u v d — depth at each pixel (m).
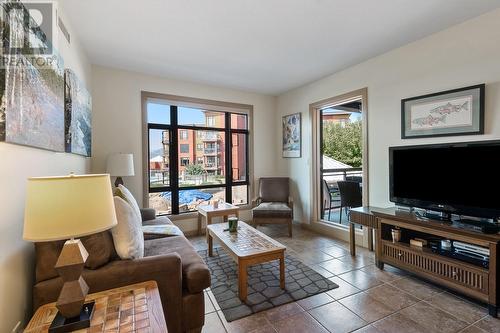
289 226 3.78
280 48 2.87
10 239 1.22
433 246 2.30
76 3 2.01
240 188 4.74
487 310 1.90
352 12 2.17
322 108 4.10
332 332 1.68
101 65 3.34
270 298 2.10
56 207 0.96
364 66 3.25
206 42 2.72
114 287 1.42
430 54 2.57
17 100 1.24
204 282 1.66
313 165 4.16
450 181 2.22
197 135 4.27
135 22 2.31
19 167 1.31
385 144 3.00
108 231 1.57
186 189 4.17
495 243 1.79
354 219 2.92
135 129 3.61
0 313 1.13
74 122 2.26
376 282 2.35
